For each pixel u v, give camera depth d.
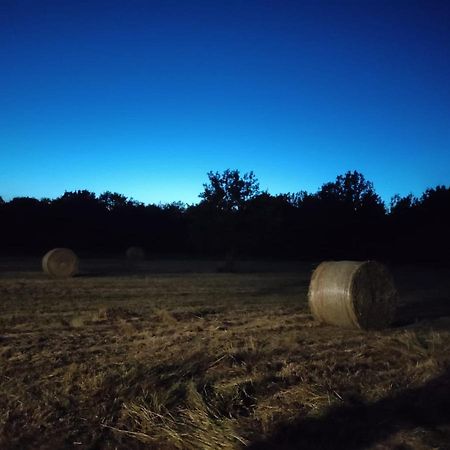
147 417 5.73
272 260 43.53
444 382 7.00
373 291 11.48
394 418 5.80
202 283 21.62
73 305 14.59
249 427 5.57
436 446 5.12
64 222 50.22
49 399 6.30
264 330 10.98
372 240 44.62
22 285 19.84
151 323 11.74
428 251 40.41
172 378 7.05
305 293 18.39
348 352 8.84
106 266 32.31
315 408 6.00
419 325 11.87
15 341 9.62
